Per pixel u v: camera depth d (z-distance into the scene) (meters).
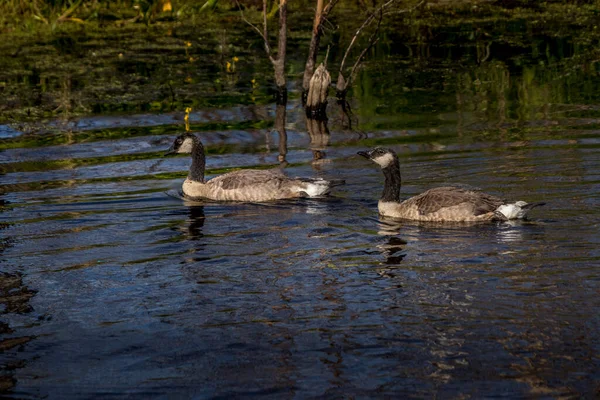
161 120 17.05
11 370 7.49
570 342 7.53
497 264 9.40
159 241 10.75
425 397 6.78
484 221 11.05
